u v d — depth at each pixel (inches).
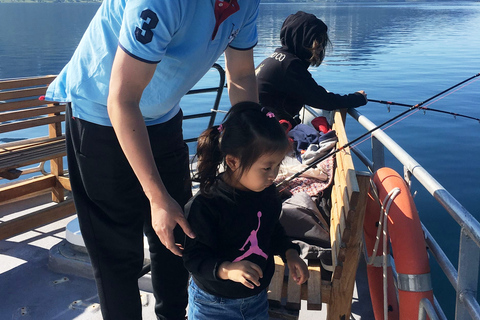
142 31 58.7
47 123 145.6
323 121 150.0
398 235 85.7
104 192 74.7
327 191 126.0
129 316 82.0
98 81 68.4
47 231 140.0
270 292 88.9
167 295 88.4
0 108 136.9
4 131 136.5
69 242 119.5
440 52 876.0
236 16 70.1
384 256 88.4
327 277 95.4
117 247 78.7
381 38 1202.6
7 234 130.4
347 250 86.8
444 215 223.6
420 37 1216.8
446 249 197.0
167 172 82.5
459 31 1403.8
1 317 104.3
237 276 62.1
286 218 103.7
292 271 72.2
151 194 61.7
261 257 70.6
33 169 157.2
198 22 64.3
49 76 147.2
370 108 435.5
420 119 397.1
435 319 75.6
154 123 76.9
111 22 65.7
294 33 146.3
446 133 361.7
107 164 72.7
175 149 82.2
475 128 372.8
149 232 84.2
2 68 826.2
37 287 113.7
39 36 1557.6
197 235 66.6
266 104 147.5
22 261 124.3
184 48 65.8
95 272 79.7
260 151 62.6
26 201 158.2
